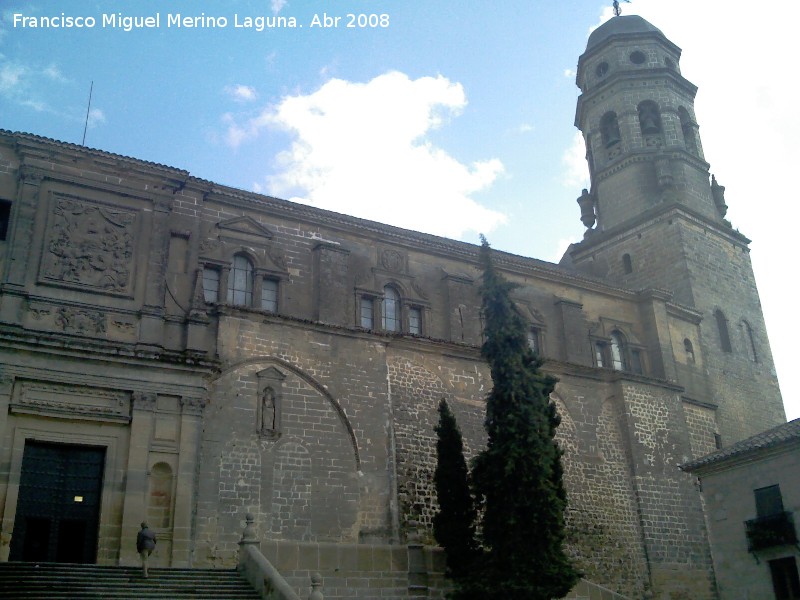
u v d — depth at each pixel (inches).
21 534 967.0
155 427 1056.2
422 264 1492.4
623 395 1552.7
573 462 1441.9
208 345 1141.7
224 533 1054.4
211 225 1274.6
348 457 1191.6
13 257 1059.9
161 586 861.8
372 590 999.6
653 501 1492.4
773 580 1224.2
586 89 2133.4
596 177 2057.1
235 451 1102.4
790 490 1226.0
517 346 1093.1
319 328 1240.8
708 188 2014.0
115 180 1170.0
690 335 1793.8
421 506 1233.4
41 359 1017.5
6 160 1117.1
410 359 1339.8
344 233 1411.2
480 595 978.1
